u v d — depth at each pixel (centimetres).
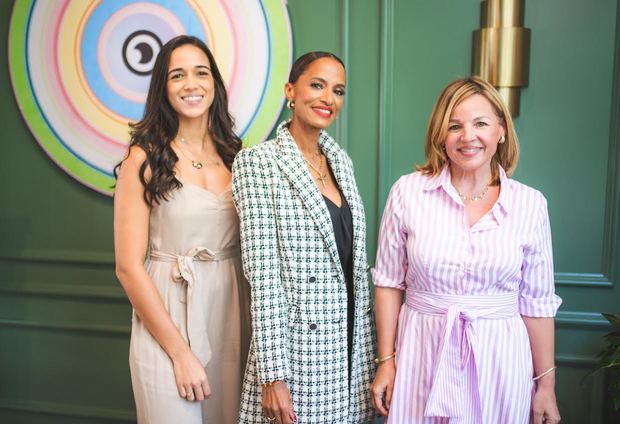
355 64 216
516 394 142
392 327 155
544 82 204
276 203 151
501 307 143
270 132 223
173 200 161
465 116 141
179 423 157
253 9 219
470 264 140
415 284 149
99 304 244
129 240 157
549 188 208
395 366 152
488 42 199
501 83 199
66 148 238
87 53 233
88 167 238
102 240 242
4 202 249
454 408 139
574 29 201
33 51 237
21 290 248
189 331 161
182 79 164
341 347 156
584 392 212
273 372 146
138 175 158
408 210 149
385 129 215
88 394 248
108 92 233
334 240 153
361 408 162
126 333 241
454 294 143
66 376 250
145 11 227
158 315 156
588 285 207
